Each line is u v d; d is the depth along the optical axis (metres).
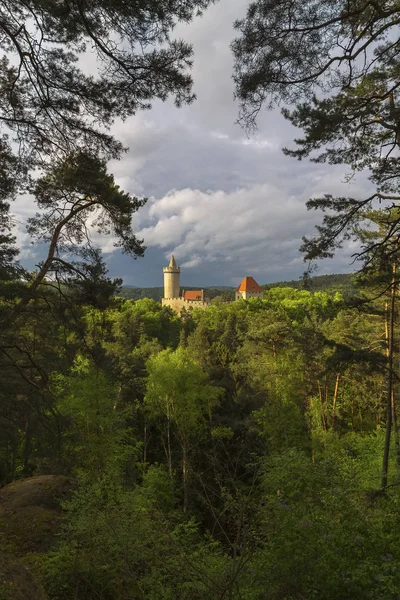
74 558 5.90
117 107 6.98
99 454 19.91
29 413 12.73
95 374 21.86
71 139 8.05
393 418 20.70
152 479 17.77
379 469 15.88
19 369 11.59
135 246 11.48
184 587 5.02
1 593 2.99
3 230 9.61
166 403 25.61
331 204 9.62
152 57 6.18
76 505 6.65
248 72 6.70
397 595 3.82
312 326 32.81
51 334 13.55
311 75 6.70
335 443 24.36
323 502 4.80
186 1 5.53
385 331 23.98
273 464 5.19
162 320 79.50
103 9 5.74
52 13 5.60
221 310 82.12
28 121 7.72
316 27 6.16
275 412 24.86
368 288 12.25
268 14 6.19
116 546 5.70
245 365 34.91
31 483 10.70
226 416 27.88
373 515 5.79
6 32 6.23
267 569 4.33
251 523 4.61
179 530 6.54
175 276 139.12
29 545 7.86
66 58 6.82
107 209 11.45
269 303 96.12
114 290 10.95
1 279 9.05
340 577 4.23
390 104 7.97
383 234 12.76
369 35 6.85
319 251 9.71
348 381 30.59
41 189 10.99
